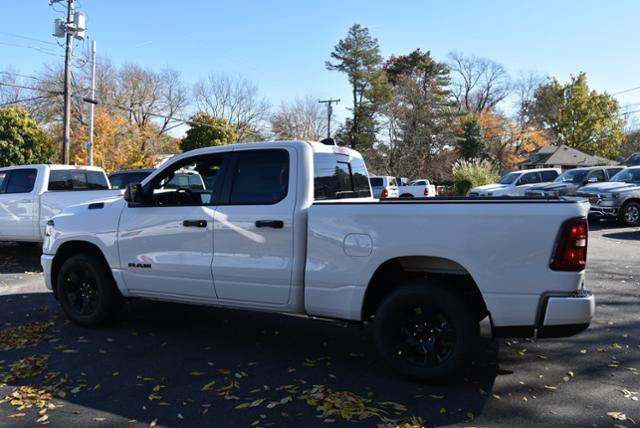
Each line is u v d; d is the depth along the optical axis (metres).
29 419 3.49
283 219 4.42
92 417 3.53
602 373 4.30
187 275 4.90
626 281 7.97
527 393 3.89
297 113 61.81
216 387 4.02
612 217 15.58
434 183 48.97
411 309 4.09
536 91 68.69
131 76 49.62
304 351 4.89
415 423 3.39
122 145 39.97
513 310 3.71
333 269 4.21
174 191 5.25
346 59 56.94
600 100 61.75
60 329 5.57
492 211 3.74
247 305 4.68
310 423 3.42
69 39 22.58
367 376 4.24
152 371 4.36
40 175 9.70
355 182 5.50
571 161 52.44
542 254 3.64
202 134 46.50
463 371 4.15
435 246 3.88
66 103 22.66
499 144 61.41
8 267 9.45
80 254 5.62
